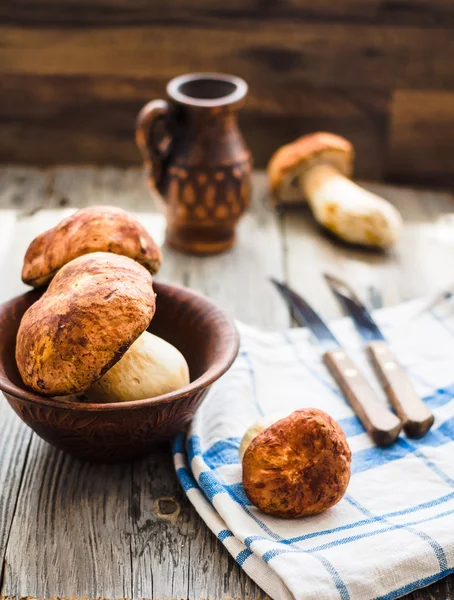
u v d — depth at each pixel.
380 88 1.15
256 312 0.88
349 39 1.13
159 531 0.66
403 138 1.17
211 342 0.71
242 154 0.94
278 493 0.63
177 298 0.73
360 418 0.73
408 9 1.11
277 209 1.07
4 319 0.70
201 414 0.72
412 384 0.77
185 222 0.95
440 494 0.67
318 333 0.82
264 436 0.64
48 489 0.68
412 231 1.03
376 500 0.66
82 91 1.14
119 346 0.62
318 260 0.97
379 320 0.85
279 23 1.12
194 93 0.96
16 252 0.95
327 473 0.63
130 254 0.70
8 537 0.65
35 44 1.12
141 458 0.71
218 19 1.12
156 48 1.13
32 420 0.65
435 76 1.14
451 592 0.62
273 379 0.77
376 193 1.11
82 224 0.70
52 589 0.62
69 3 1.11
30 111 1.15
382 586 0.60
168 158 0.94
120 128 1.16
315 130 1.17
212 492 0.65
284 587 0.60
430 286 0.93
